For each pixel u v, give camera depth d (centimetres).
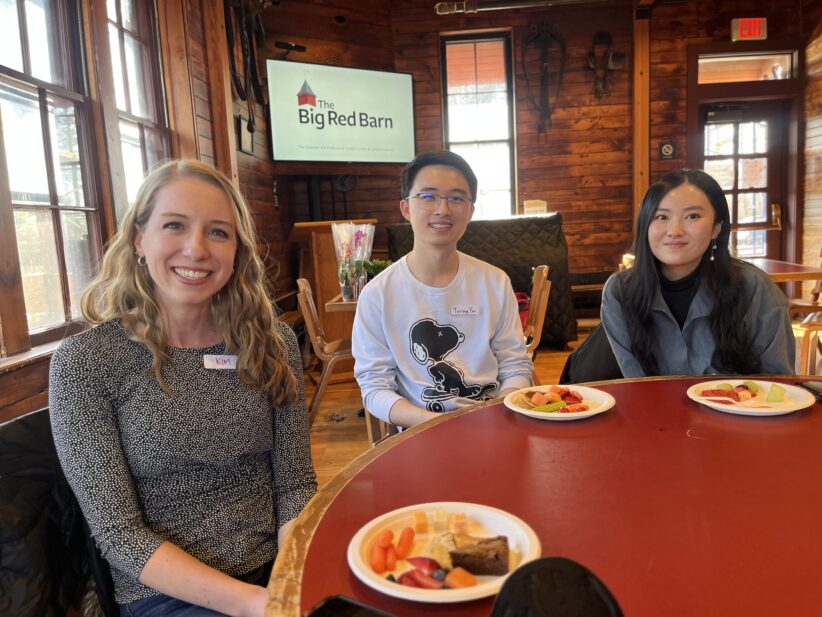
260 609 90
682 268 165
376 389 158
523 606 39
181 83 345
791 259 594
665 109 584
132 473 104
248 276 116
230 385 110
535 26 583
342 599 47
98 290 111
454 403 156
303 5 529
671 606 55
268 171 510
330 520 76
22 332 198
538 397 120
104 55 261
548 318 501
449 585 59
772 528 69
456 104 607
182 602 98
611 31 583
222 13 399
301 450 122
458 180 154
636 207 591
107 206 259
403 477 88
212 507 108
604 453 94
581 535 69
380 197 591
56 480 98
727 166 598
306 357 467
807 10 564
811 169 570
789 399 114
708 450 93
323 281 442
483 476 87
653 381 135
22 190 213
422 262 162
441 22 583
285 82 506
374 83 550
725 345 160
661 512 74
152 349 102
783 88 574
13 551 87
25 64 218
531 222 516
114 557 94
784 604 55
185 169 109
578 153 599
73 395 98
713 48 574
